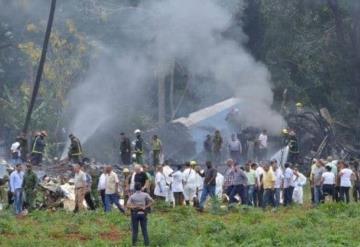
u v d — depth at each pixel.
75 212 74.50
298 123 119.50
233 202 78.88
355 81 144.25
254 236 62.62
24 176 75.19
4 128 141.50
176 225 67.81
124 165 100.81
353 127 135.88
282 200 84.50
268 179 81.25
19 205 74.38
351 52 143.62
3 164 94.69
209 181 76.75
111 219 70.62
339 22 140.88
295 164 98.94
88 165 93.88
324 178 82.75
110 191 74.69
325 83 146.12
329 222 69.00
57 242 61.69
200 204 77.06
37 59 138.38
